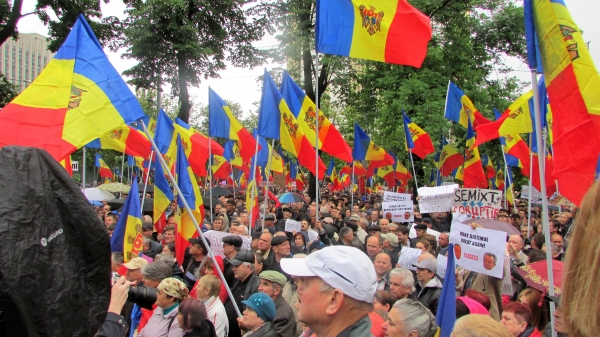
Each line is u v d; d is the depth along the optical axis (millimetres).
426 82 21172
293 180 25359
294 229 11031
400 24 8008
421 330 3439
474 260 5344
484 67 25188
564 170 4703
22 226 1598
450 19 23469
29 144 4664
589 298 1333
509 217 12633
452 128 21609
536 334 4082
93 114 4965
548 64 4859
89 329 1700
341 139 11266
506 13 24062
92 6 21094
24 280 1552
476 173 13086
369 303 2404
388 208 12320
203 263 7199
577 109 4664
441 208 10742
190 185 8570
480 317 2605
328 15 8219
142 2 24812
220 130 11883
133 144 10953
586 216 1405
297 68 26453
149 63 25688
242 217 11555
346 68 25672
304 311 2402
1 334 1575
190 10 26609
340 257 2395
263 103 9484
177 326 4820
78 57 5043
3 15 20391
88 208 1774
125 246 7551
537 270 5312
